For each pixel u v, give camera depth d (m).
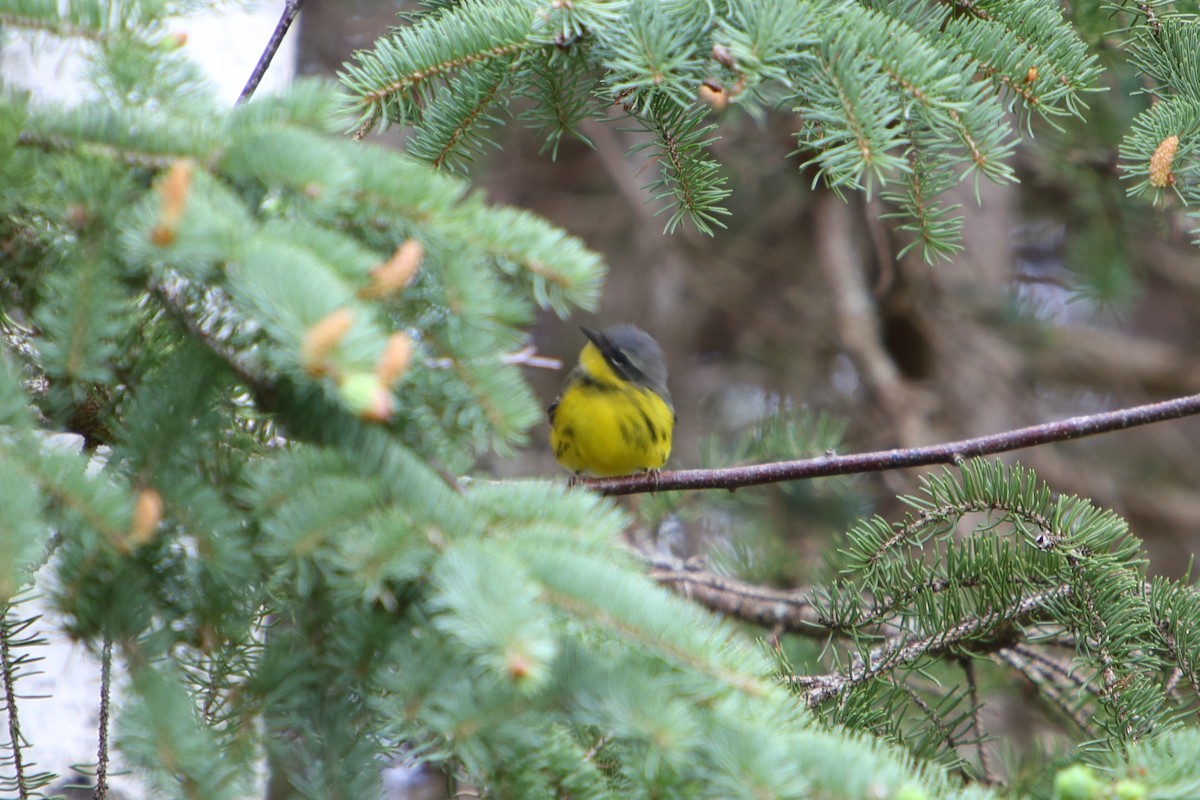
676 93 7.59
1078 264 13.77
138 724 4.39
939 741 7.43
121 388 5.28
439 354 4.98
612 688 4.22
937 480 7.75
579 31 7.35
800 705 4.78
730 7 7.36
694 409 19.03
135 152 4.73
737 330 20.72
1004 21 8.07
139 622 4.75
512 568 4.26
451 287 4.92
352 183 4.89
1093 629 7.21
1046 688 8.70
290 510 4.56
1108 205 13.41
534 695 4.25
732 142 16.91
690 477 9.03
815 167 17.62
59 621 5.11
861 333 17.75
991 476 7.67
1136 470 19.28
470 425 5.06
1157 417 8.30
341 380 3.91
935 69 7.15
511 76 7.95
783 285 19.98
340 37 17.50
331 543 4.61
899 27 7.53
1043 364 19.28
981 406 18.02
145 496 4.23
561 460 11.88
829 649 10.02
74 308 4.52
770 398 18.73
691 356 20.64
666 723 4.12
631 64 7.07
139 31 5.09
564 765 4.80
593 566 4.46
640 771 4.46
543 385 19.28
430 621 4.61
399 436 5.04
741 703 4.36
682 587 10.45
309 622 5.04
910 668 7.48
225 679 4.98
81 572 4.61
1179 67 8.79
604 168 19.84
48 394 5.13
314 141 4.82
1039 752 8.27
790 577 11.48
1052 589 7.42
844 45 7.12
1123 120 12.58
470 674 4.40
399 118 7.96
